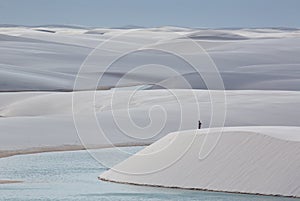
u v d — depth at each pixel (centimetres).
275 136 7356
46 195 7262
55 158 10212
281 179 6944
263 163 7169
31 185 7900
